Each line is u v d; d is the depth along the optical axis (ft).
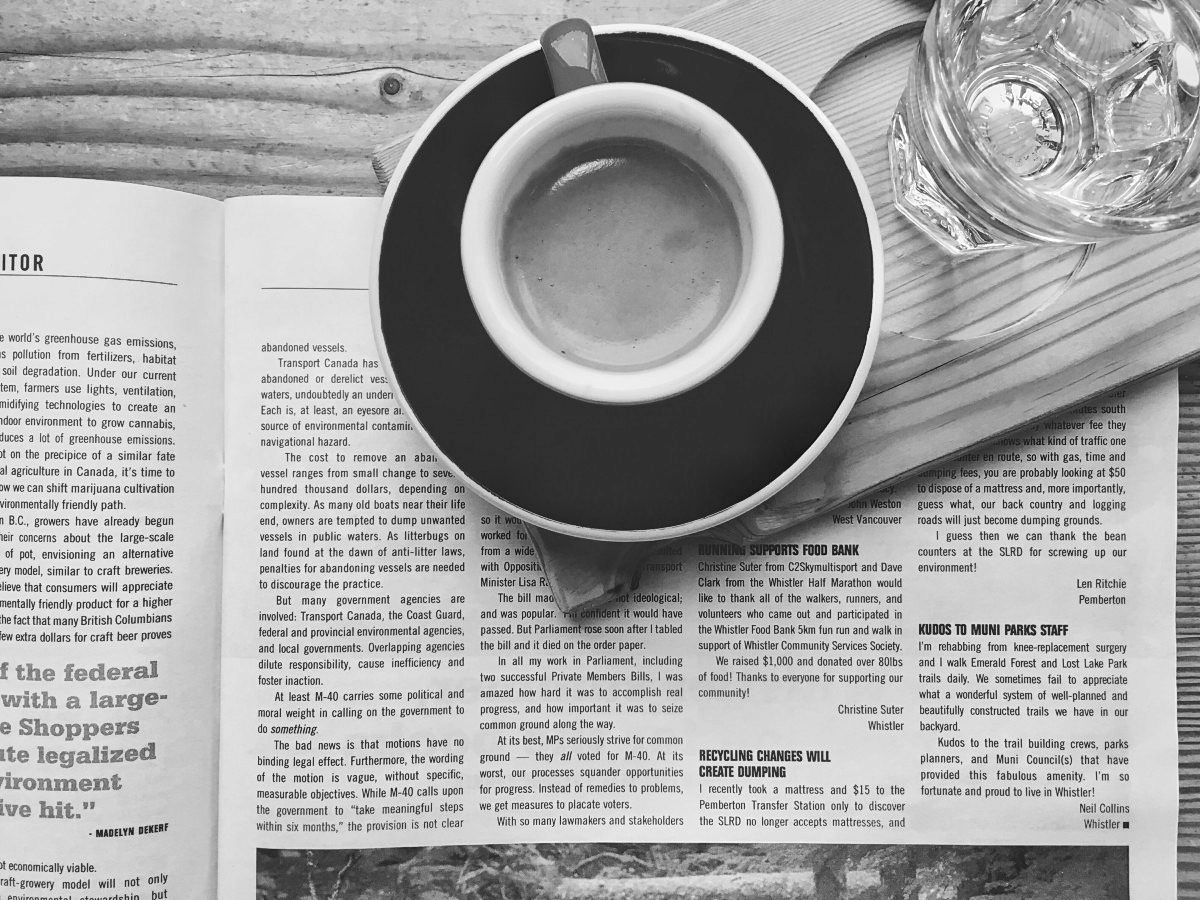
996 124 1.04
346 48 1.12
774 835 1.08
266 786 1.09
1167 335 1.03
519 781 1.09
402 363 0.94
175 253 1.08
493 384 0.94
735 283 0.93
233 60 1.12
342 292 1.09
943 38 0.92
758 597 1.08
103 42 1.13
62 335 1.07
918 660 1.08
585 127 0.92
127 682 1.08
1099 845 1.07
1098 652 1.08
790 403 0.93
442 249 0.94
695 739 1.09
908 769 1.08
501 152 0.91
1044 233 0.94
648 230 0.94
